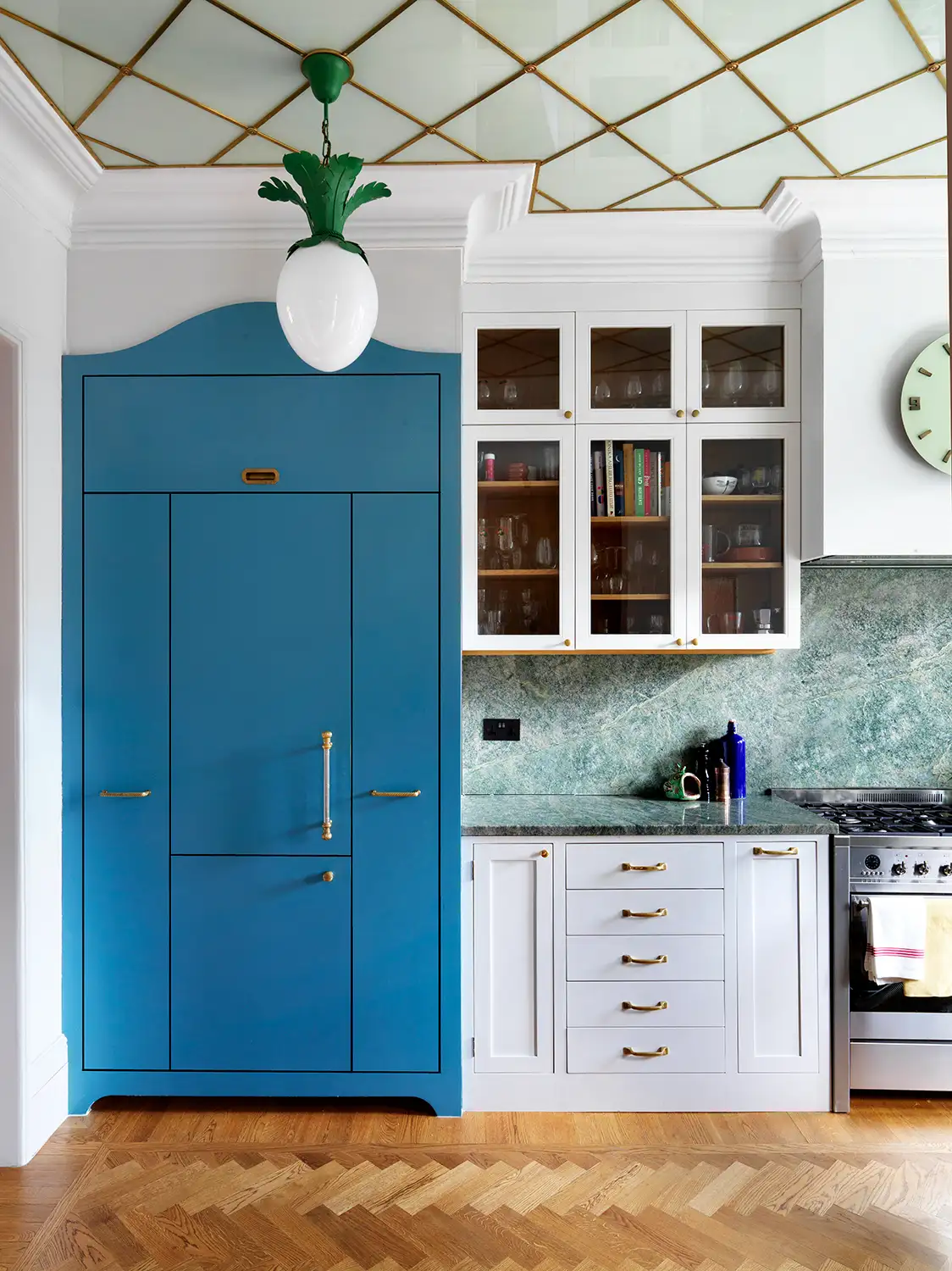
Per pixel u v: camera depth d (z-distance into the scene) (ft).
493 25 6.10
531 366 9.30
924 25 6.16
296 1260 6.45
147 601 8.38
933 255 8.79
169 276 8.41
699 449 9.29
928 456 8.75
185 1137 8.01
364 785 8.37
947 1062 8.43
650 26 6.14
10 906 7.60
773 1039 8.45
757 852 8.43
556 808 9.39
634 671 10.34
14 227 7.46
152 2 5.81
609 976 8.45
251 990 8.40
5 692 7.63
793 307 9.29
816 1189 7.29
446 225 8.32
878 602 10.30
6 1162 7.57
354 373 8.36
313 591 8.38
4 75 6.49
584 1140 7.99
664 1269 6.38
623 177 8.23
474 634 9.31
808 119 7.33
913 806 10.03
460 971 8.38
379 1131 8.13
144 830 8.38
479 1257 6.49
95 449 8.36
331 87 6.52
